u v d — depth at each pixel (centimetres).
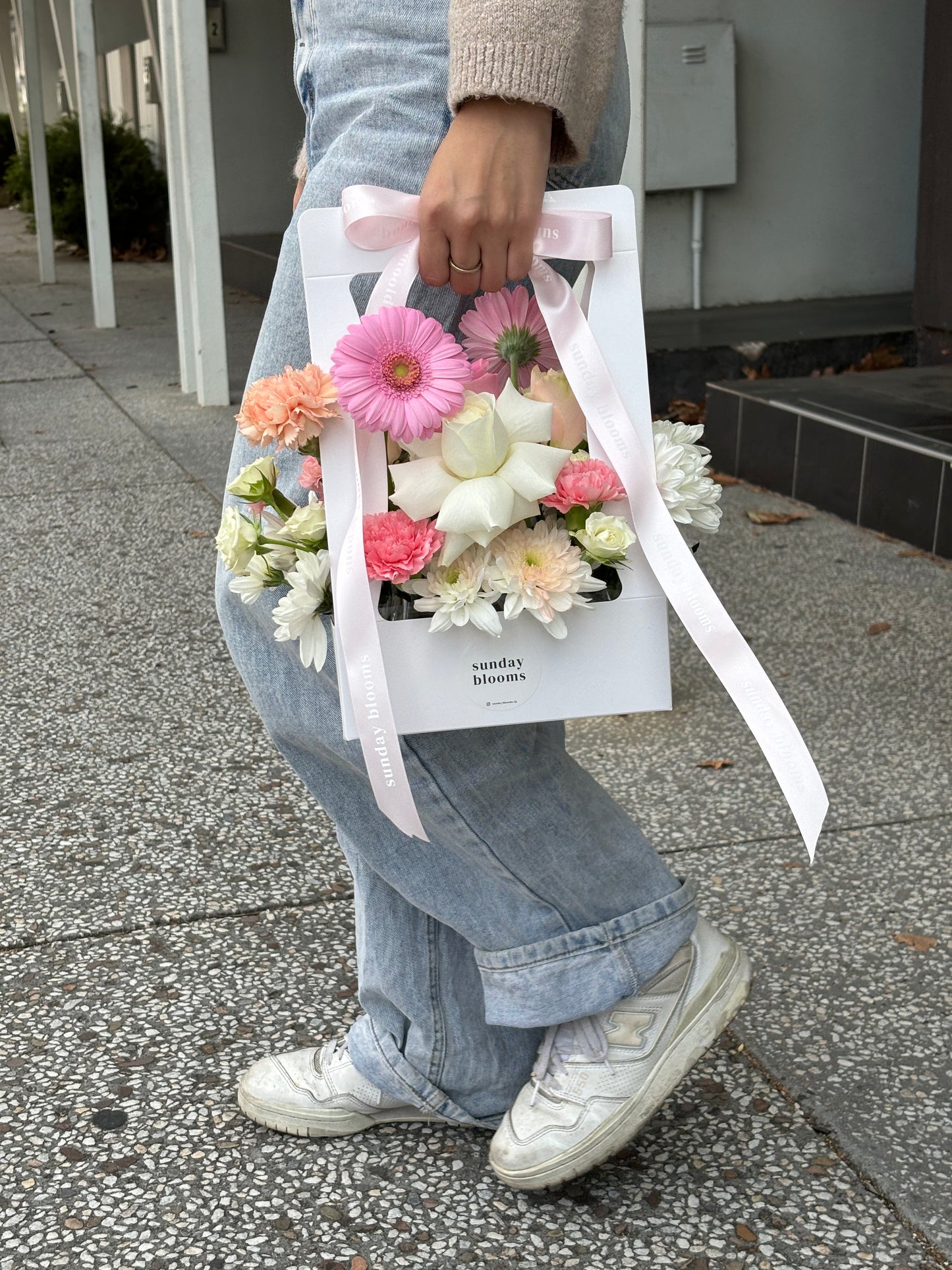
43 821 246
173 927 210
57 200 1339
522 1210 148
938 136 554
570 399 117
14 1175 155
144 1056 178
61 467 521
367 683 112
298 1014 187
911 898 212
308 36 129
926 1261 139
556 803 136
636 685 117
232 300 612
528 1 105
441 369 108
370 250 113
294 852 233
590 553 111
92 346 805
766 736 113
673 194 663
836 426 424
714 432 491
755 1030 179
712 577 375
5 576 393
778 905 211
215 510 459
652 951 142
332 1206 149
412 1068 155
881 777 256
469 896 139
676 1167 154
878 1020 181
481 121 108
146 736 284
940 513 384
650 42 631
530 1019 141
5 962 201
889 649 320
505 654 116
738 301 689
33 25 1089
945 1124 160
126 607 365
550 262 124
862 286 707
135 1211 149
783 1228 144
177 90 614
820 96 673
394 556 110
